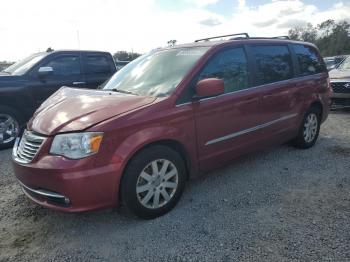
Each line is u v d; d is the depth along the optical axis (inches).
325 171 192.4
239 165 202.2
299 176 185.6
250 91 177.5
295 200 157.4
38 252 123.3
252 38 192.2
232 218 142.0
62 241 129.7
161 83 157.9
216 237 128.6
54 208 127.4
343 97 352.5
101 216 146.6
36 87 276.5
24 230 137.9
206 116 155.5
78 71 306.3
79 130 124.2
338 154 221.6
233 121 168.9
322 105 236.1
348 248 119.6
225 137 166.7
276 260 114.3
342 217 141.0
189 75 153.0
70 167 120.7
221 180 181.5
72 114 136.0
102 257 119.3
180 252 120.4
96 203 126.6
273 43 202.5
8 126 260.8
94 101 146.1
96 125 125.3
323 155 219.5
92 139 122.9
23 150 138.2
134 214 138.6
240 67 176.7
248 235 129.2
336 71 387.2
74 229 137.6
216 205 153.9
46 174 123.9
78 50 311.3
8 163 221.1
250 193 165.5
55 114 140.7
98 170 124.0
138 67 183.0
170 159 143.4
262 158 213.8
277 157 215.5
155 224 139.0
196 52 167.2
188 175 159.2
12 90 262.4
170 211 148.7
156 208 142.3
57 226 140.3
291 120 209.9
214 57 164.4
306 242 123.6
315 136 237.0
